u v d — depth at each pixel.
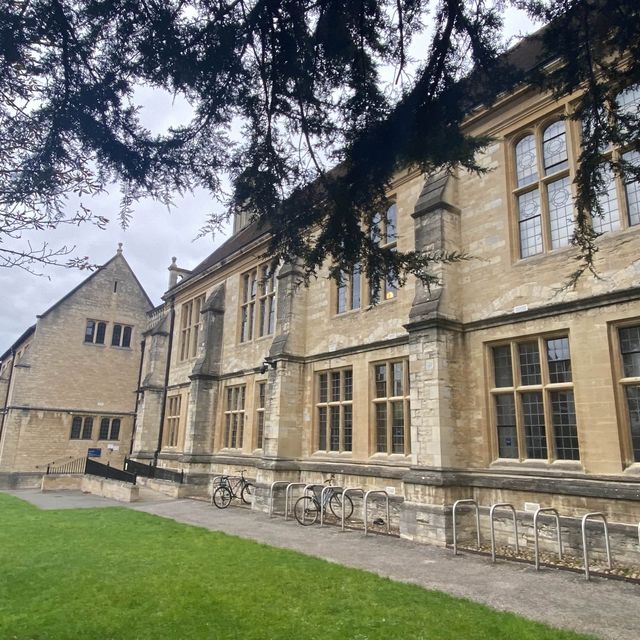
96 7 3.67
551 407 10.09
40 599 6.67
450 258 5.05
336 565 8.30
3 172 3.71
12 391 31.84
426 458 10.98
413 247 13.81
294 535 11.44
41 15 3.58
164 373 27.47
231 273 23.28
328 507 14.42
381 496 13.05
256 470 17.80
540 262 10.60
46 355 32.22
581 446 9.33
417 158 4.41
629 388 9.02
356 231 4.64
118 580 7.50
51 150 3.87
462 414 11.27
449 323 11.47
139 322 36.03
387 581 7.32
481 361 11.33
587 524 8.87
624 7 3.59
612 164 3.96
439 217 12.14
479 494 10.73
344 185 4.55
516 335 10.74
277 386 16.44
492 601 6.46
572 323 9.80
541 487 9.65
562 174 10.59
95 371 33.69
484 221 11.92
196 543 10.27
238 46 4.17
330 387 15.96
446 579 7.55
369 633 5.34
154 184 4.39
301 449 16.31
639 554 8.09
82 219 3.83
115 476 21.34
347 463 14.44
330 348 15.95
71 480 24.44
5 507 16.91
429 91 4.19
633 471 8.59
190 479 20.75
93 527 12.35
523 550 9.57
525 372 10.73
